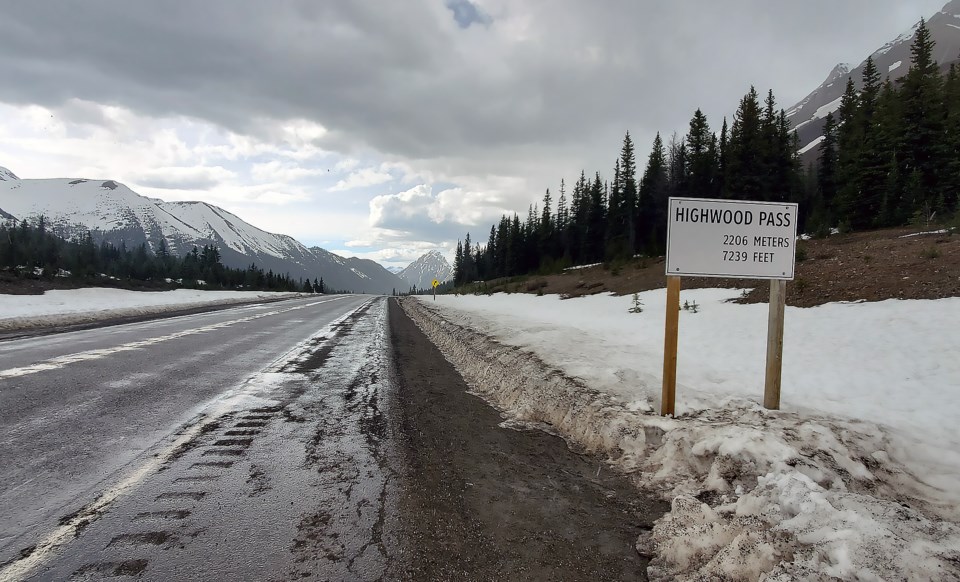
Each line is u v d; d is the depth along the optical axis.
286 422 5.19
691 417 4.91
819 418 4.64
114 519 2.93
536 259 72.31
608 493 3.81
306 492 3.45
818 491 2.97
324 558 2.63
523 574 2.63
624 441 4.73
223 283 78.44
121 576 2.38
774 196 41.53
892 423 4.62
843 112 41.56
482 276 97.38
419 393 7.07
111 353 8.93
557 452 4.76
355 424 5.27
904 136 26.17
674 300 5.04
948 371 6.23
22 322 13.06
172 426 4.84
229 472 3.74
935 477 3.62
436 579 2.51
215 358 9.07
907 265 12.74
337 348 11.70
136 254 105.06
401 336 15.57
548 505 3.53
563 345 9.81
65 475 3.54
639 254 44.47
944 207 21.52
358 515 3.15
